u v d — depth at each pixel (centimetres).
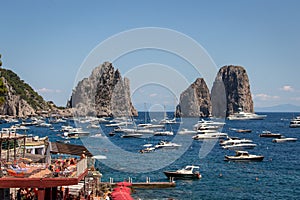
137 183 4172
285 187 4441
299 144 10344
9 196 2302
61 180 2041
